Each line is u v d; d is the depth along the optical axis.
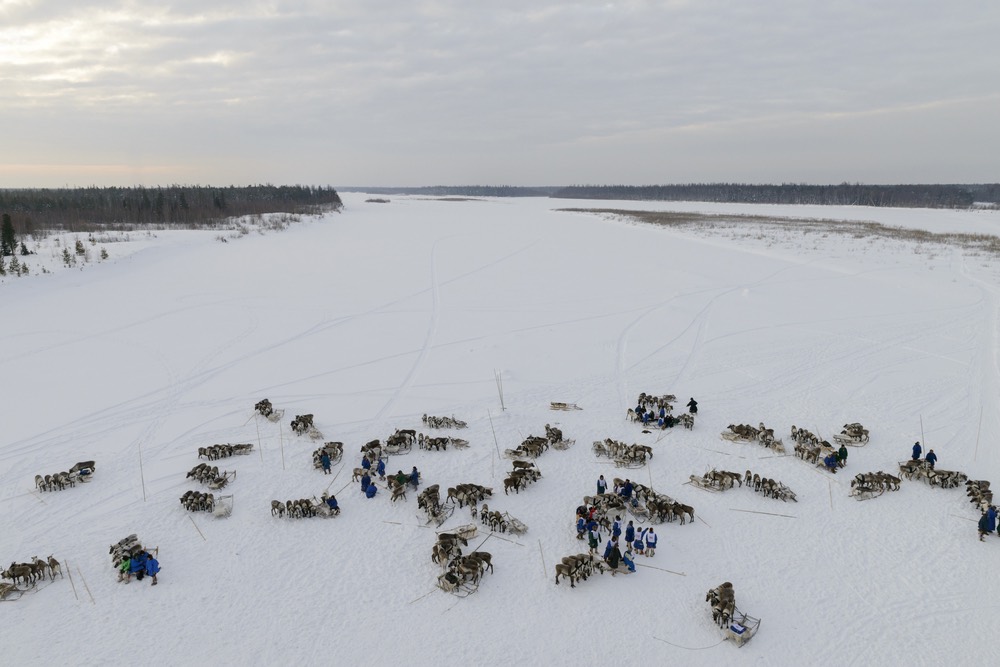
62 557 18.03
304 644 14.80
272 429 26.84
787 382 31.48
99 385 31.61
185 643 14.81
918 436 25.22
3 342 38.00
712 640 14.79
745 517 19.88
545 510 20.62
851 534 18.83
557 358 35.91
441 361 35.66
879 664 14.05
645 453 23.72
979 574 16.88
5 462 23.77
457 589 16.62
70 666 14.07
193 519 20.06
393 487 21.09
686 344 37.84
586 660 14.25
